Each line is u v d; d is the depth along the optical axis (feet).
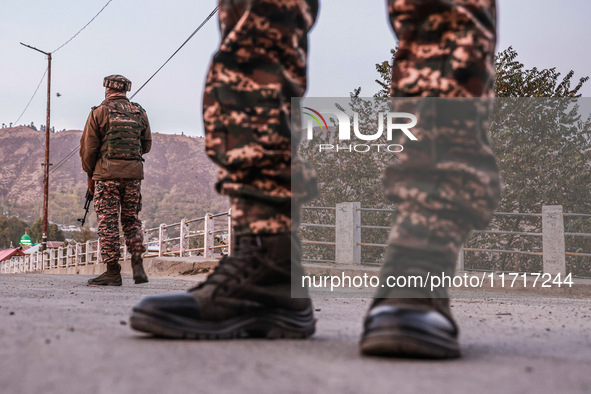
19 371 3.11
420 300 4.03
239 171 4.86
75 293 12.89
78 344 3.98
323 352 4.01
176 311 4.51
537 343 4.87
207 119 4.94
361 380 3.03
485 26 4.33
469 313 8.96
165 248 42.68
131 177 18.60
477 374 3.26
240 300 4.72
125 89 18.94
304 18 5.18
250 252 4.82
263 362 3.52
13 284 19.06
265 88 4.87
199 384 2.88
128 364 3.34
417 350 3.63
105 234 18.65
